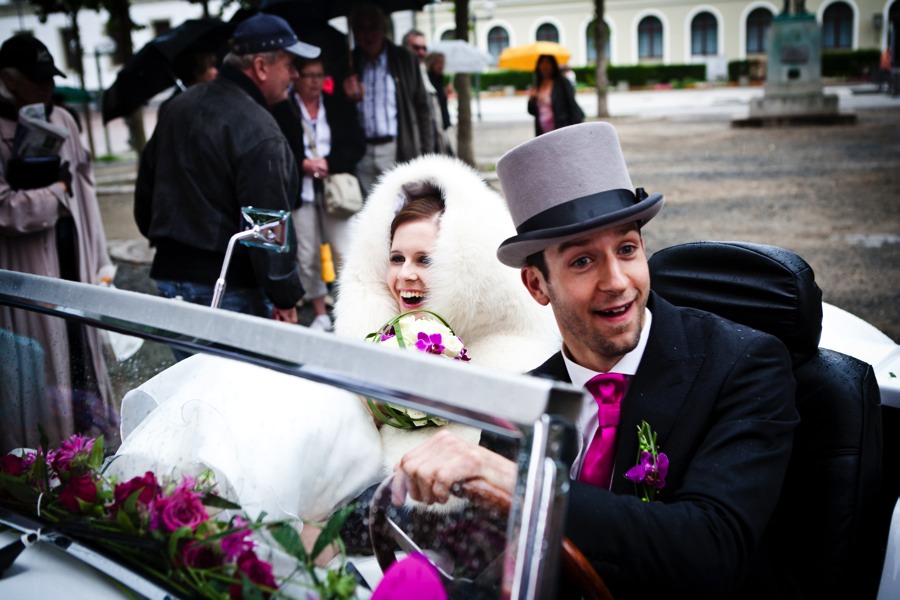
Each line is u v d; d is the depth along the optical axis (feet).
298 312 21.26
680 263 7.11
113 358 5.57
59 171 12.87
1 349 5.86
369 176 21.95
